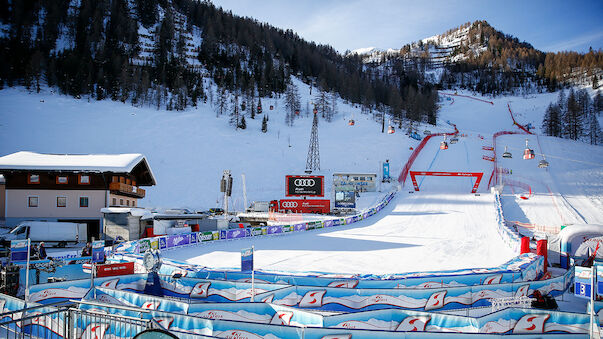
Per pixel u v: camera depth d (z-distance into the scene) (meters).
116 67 145.38
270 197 74.69
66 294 14.94
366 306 14.63
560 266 26.72
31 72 129.62
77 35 172.50
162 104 138.50
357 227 44.66
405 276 17.39
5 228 36.62
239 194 75.56
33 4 188.00
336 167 96.50
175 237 32.03
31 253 18.92
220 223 43.94
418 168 87.88
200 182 79.19
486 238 36.97
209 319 9.71
